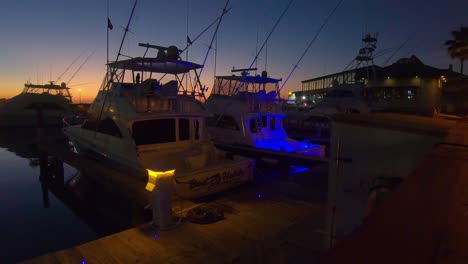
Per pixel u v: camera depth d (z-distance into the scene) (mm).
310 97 42938
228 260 4285
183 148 9625
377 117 3436
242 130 12953
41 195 10922
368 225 934
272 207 6547
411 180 1373
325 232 3584
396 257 726
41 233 7773
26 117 26875
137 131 8812
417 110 5816
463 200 1094
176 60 9062
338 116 3377
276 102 14492
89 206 9602
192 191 7566
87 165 9539
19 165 16234
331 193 3449
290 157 11469
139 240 4891
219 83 15297
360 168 3221
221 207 6531
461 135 2486
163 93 9648
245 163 8742
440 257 717
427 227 888
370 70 24891
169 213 5324
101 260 4289
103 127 10047
